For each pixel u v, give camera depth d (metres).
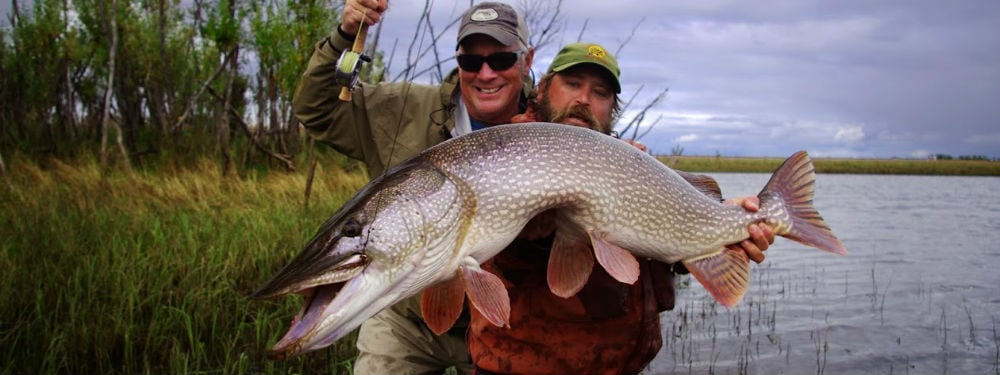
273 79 5.45
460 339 1.69
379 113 1.65
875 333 2.86
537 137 1.16
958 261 4.81
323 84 1.56
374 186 1.12
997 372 2.40
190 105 6.46
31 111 6.82
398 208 1.08
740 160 30.06
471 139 1.16
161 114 6.92
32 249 2.64
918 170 34.97
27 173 4.97
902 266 4.56
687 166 29.33
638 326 1.28
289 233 3.29
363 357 1.71
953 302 3.44
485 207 1.13
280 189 4.84
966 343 2.73
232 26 5.56
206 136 6.54
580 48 1.42
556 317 1.23
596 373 1.25
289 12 5.26
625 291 1.25
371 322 1.73
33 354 1.96
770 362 2.46
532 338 1.24
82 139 6.81
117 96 6.90
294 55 4.99
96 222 3.26
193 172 5.41
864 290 3.71
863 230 6.93
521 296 1.25
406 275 1.09
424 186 1.10
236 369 2.07
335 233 1.08
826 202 11.80
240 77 7.20
